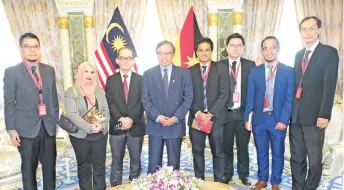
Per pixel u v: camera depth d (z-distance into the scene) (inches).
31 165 147.1
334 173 171.0
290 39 274.7
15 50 272.8
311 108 146.9
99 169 156.7
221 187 132.0
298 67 151.5
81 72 151.9
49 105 148.3
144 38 284.0
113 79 165.8
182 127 164.7
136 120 165.6
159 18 279.0
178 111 160.6
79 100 149.6
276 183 164.4
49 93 148.1
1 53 269.0
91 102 152.0
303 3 262.7
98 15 274.5
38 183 185.2
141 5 276.5
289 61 276.8
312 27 142.9
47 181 153.5
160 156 167.3
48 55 275.9
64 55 271.9
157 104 161.8
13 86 141.4
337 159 170.2
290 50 275.4
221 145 170.1
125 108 163.8
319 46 145.6
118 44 237.1
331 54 142.3
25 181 147.0
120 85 164.1
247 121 165.3
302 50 152.5
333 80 142.6
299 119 151.1
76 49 273.3
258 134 163.8
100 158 155.9
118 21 239.0
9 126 142.3
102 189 157.8
